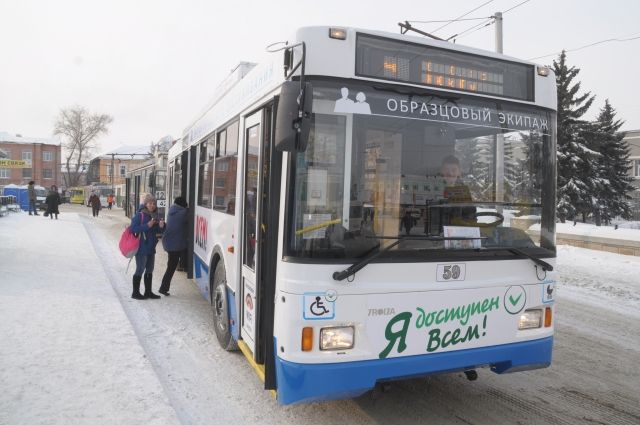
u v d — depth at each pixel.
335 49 3.52
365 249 3.45
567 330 7.06
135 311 7.28
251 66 5.57
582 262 12.74
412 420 4.17
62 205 59.94
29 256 11.20
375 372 3.44
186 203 8.47
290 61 3.51
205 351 5.67
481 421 4.19
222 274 5.66
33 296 7.32
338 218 3.44
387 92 3.64
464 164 3.83
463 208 3.79
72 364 4.76
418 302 3.55
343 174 3.48
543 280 4.02
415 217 3.63
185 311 7.42
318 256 3.36
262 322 4.09
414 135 3.69
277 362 3.47
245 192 4.75
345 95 3.52
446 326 3.64
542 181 4.12
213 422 4.02
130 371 4.65
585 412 4.42
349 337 3.40
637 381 5.17
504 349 3.84
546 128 4.18
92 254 12.34
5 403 3.91
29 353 4.98
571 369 5.48
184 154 9.24
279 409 4.28
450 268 3.65
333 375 3.34
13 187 43.19
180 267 10.77
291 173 3.41
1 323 5.91
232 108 5.47
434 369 3.61
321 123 3.46
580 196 28.73
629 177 34.09
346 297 3.38
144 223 7.99
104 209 49.94
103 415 3.79
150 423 3.70
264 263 4.06
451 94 3.84
